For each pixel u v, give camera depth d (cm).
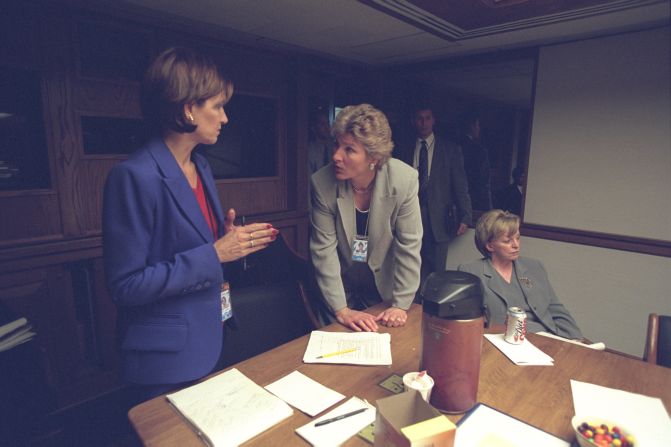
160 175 101
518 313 127
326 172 158
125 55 240
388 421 70
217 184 299
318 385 104
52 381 217
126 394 231
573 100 294
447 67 351
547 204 314
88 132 229
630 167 275
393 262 164
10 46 194
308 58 337
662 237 268
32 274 207
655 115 262
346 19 245
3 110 200
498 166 780
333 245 160
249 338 144
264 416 89
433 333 89
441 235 329
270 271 155
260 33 274
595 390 103
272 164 338
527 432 85
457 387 90
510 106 753
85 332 232
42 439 158
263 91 319
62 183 216
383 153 140
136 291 95
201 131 106
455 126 581
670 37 252
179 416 91
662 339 137
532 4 219
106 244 98
